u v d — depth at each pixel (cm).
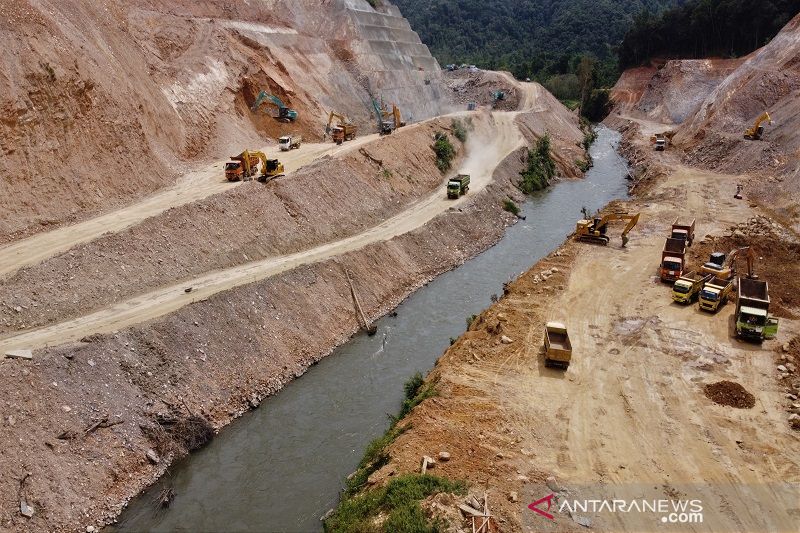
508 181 6181
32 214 3167
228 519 2044
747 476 2038
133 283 2928
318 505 2105
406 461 2064
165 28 5738
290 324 3097
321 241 3997
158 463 2239
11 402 2047
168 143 4597
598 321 3170
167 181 4156
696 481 2020
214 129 5234
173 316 2691
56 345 2333
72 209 3366
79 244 2911
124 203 3656
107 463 2116
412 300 3766
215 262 3334
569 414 2391
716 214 4859
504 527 1784
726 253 3981
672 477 2039
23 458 1948
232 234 3553
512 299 3475
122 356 2416
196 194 3841
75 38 3884
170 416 2369
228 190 3834
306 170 4506
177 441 2334
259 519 2044
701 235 4384
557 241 4828
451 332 3353
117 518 2017
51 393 2155
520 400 2481
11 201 3122
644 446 2197
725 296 3303
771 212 4844
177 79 5162
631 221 4200
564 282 3684
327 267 3553
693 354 2816
